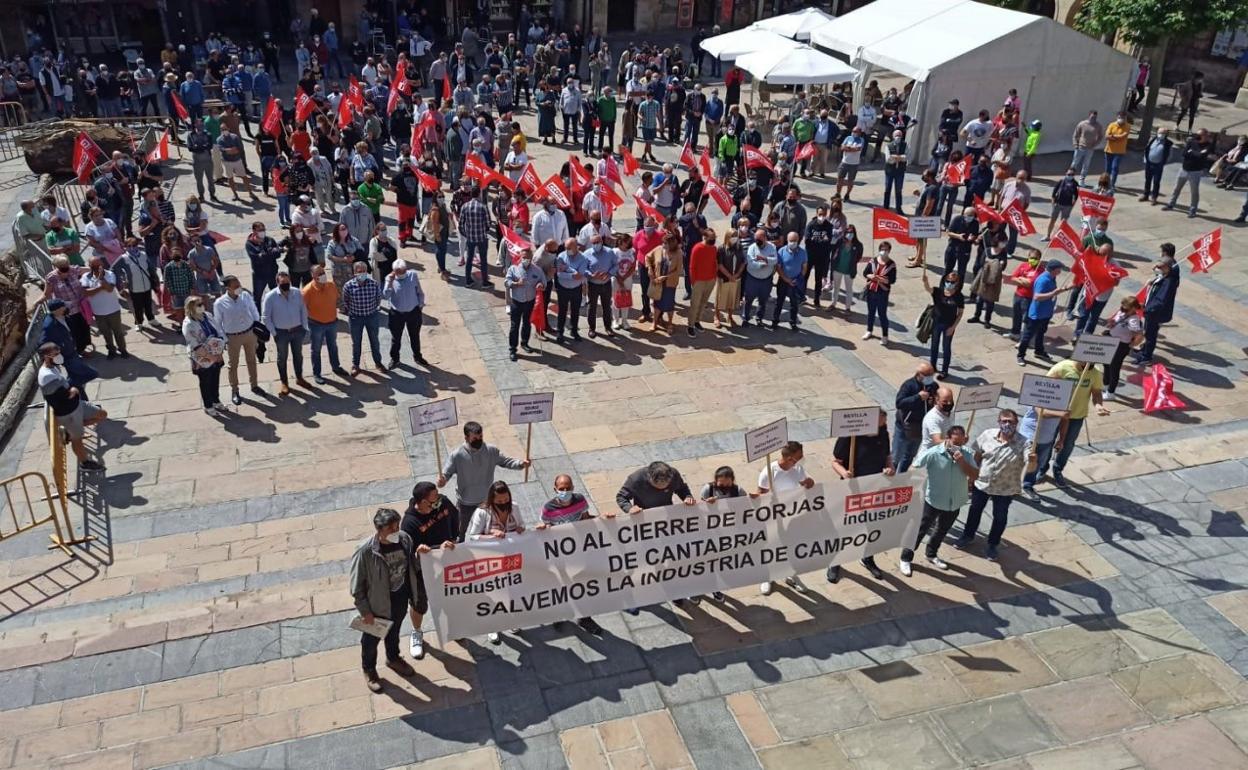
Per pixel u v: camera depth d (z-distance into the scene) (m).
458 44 31.31
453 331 15.97
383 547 8.27
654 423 13.37
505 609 9.16
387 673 9.03
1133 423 13.75
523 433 13.02
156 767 8.02
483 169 18.39
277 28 38.19
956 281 14.05
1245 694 9.06
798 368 14.99
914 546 10.34
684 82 29.75
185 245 15.71
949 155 23.00
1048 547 10.99
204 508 11.46
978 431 13.31
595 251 15.22
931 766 8.27
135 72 28.23
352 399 13.89
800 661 9.32
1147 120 26.45
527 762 8.20
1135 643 9.63
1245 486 12.10
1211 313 17.23
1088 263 14.63
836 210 16.36
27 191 23.22
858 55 26.73
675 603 10.05
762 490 9.77
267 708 8.61
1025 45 24.52
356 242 16.06
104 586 10.18
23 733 8.30
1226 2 23.55
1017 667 9.30
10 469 12.41
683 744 8.41
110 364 14.80
